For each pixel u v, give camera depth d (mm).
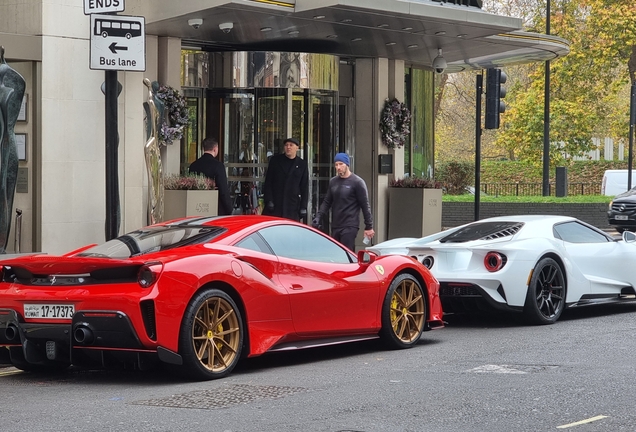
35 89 13148
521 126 42125
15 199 13383
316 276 8672
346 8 13586
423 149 20984
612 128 44719
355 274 9062
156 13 14242
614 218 25453
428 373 7969
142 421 6148
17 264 7852
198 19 14164
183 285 7492
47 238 13180
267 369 8406
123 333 7363
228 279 7859
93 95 13656
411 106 20328
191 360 7555
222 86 16719
